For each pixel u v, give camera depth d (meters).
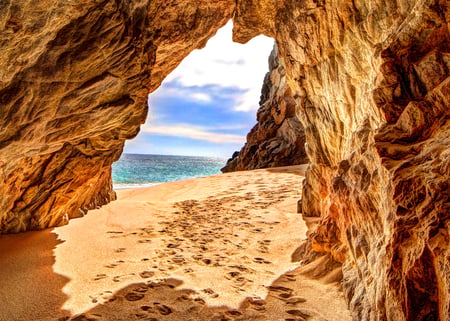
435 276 1.69
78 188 6.65
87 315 3.05
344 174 3.68
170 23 6.33
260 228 6.70
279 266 4.63
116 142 6.18
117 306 3.26
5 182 4.90
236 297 3.53
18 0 2.68
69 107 4.10
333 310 3.11
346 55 4.05
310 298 3.45
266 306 3.32
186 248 5.40
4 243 5.00
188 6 6.24
